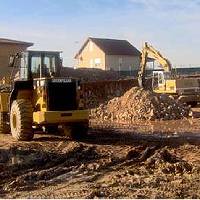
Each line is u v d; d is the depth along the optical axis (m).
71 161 12.88
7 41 50.56
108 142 16.38
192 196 8.92
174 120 25.20
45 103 16.19
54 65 17.98
